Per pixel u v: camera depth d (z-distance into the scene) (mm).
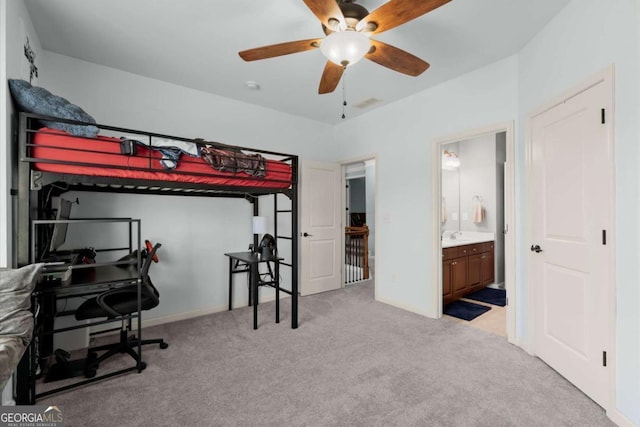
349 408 1771
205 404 1812
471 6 2010
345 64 1726
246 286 3781
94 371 2104
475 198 4836
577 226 1952
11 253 1689
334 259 4555
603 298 1741
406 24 2197
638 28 1501
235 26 2236
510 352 2492
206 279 3465
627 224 1582
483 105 2855
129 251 2840
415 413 1725
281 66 2844
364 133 4180
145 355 2447
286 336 2826
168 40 2422
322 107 3932
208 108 3461
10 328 1321
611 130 1669
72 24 2211
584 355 1898
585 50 1851
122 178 2047
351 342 2691
